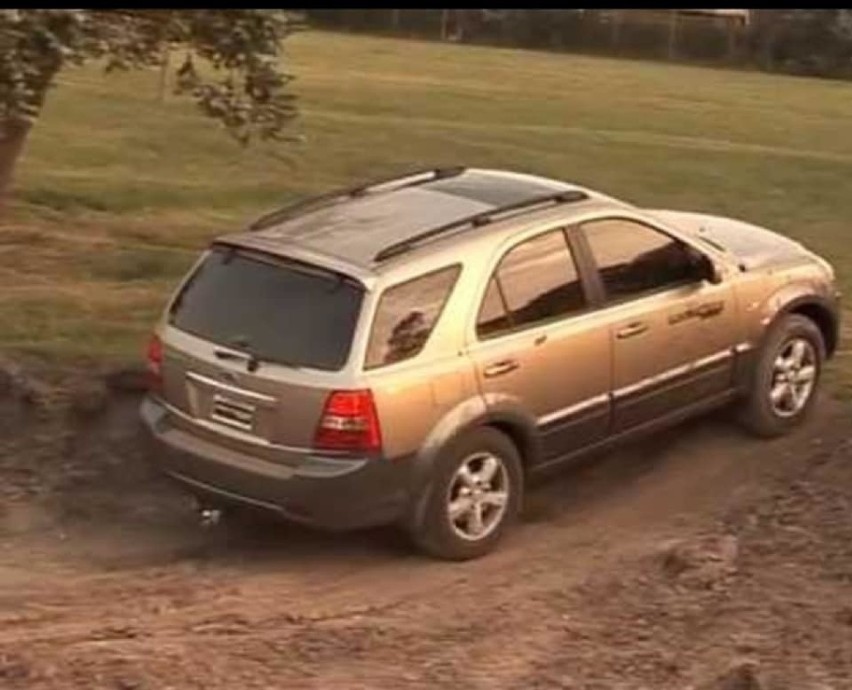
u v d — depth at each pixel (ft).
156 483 56.85
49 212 94.53
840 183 119.75
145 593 49.03
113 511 55.16
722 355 56.70
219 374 50.42
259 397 49.62
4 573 50.39
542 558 51.31
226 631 45.78
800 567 49.11
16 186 99.86
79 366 63.98
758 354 57.82
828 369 65.77
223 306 51.39
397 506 49.57
